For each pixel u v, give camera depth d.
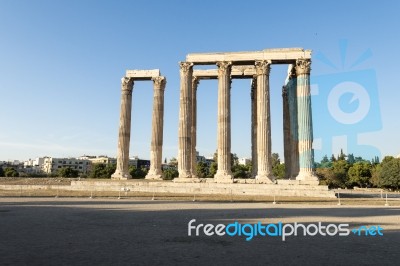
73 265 8.22
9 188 44.59
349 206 28.44
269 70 43.78
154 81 52.16
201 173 91.81
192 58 44.75
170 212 20.77
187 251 9.98
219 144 42.50
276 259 9.09
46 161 199.12
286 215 19.70
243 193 38.66
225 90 43.66
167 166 171.75
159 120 51.03
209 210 22.27
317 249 10.52
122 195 36.50
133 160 175.50
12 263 8.34
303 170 40.56
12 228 13.97
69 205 25.33
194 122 50.34
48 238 11.83
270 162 41.59
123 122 51.12
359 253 9.98
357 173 95.81
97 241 11.35
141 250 10.04
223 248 10.51
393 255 9.74
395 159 88.25
